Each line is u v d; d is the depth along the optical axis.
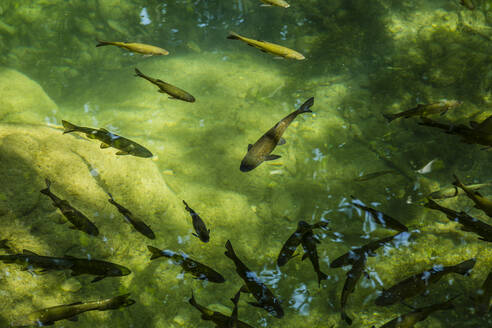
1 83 3.78
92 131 2.81
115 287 2.89
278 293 3.05
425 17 5.40
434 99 4.37
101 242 2.96
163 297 2.96
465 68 4.54
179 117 4.18
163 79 4.93
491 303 2.92
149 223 3.14
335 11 5.69
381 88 4.63
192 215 2.72
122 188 3.15
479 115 4.01
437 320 3.01
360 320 2.98
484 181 3.68
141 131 3.95
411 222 3.42
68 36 5.45
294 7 5.89
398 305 3.05
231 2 6.07
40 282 2.79
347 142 3.99
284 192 3.59
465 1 3.64
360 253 2.71
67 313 2.53
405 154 3.86
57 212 2.93
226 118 4.20
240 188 3.59
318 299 3.04
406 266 3.15
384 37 5.21
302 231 2.69
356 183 3.66
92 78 5.13
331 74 4.99
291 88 4.78
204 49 5.64
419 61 4.77
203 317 2.53
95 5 5.61
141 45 2.89
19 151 2.99
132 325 2.87
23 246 2.84
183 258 2.67
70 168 3.06
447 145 3.87
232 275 3.12
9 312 2.71
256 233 3.33
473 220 2.73
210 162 3.73
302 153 3.88
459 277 3.13
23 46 5.24
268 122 4.12
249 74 5.03
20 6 5.29
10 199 2.88
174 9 5.94
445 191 3.33
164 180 3.40
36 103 3.82
